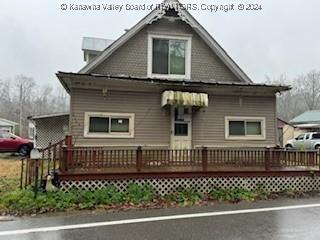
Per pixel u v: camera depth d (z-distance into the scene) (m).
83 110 12.41
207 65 14.48
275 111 14.45
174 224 7.01
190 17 14.14
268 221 7.25
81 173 9.69
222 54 14.39
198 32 14.31
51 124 23.14
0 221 7.16
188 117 13.48
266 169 11.19
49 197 8.67
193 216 7.74
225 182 10.77
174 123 13.35
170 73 14.05
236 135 13.96
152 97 13.19
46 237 6.06
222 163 11.62
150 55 13.87
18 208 8.09
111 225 6.91
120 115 12.77
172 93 12.25
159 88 13.18
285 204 9.25
